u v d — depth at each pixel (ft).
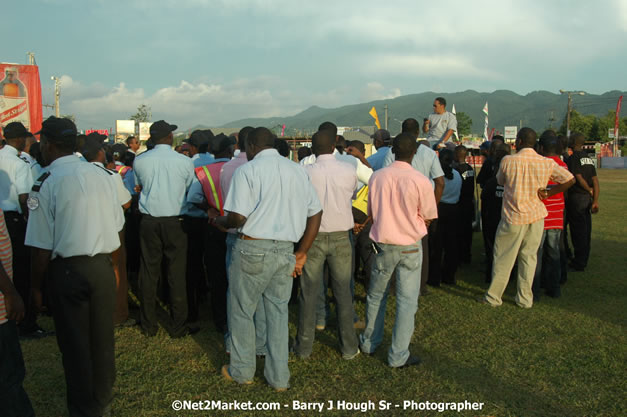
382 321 13.37
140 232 14.43
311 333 13.05
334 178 12.39
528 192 16.62
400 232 12.19
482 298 18.16
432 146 25.09
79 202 9.05
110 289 9.58
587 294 19.21
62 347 9.41
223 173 13.58
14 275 14.52
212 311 16.74
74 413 9.59
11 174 14.33
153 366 12.73
